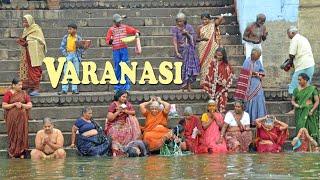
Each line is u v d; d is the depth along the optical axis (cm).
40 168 1158
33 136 1453
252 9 1808
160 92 1598
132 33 1630
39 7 2000
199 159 1259
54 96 1559
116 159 1297
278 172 1032
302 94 1465
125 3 2012
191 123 1425
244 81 1508
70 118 1527
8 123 1392
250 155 1329
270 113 1566
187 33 1616
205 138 1422
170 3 1995
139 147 1372
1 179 1022
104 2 2012
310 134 1466
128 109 1415
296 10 1794
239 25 1867
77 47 1634
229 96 1592
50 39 1820
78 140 1387
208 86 1529
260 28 1695
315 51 1802
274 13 1795
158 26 1883
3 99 1409
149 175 1016
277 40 1791
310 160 1215
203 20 1627
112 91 1673
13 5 1991
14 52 1775
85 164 1208
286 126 1432
